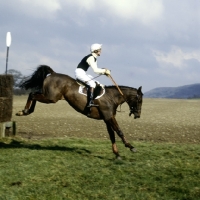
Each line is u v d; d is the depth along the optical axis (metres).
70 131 14.22
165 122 19.20
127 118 21.73
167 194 6.59
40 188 6.61
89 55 8.85
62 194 6.43
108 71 8.84
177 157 9.24
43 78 9.09
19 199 6.17
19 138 11.77
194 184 7.04
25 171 7.42
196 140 12.77
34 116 20.95
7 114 11.92
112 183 7.05
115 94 9.04
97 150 9.99
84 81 8.80
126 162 8.49
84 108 8.80
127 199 6.34
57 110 27.50
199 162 8.68
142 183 7.07
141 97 9.24
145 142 11.68
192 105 45.28
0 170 7.42
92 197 6.38
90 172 7.57
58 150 9.64
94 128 15.41
